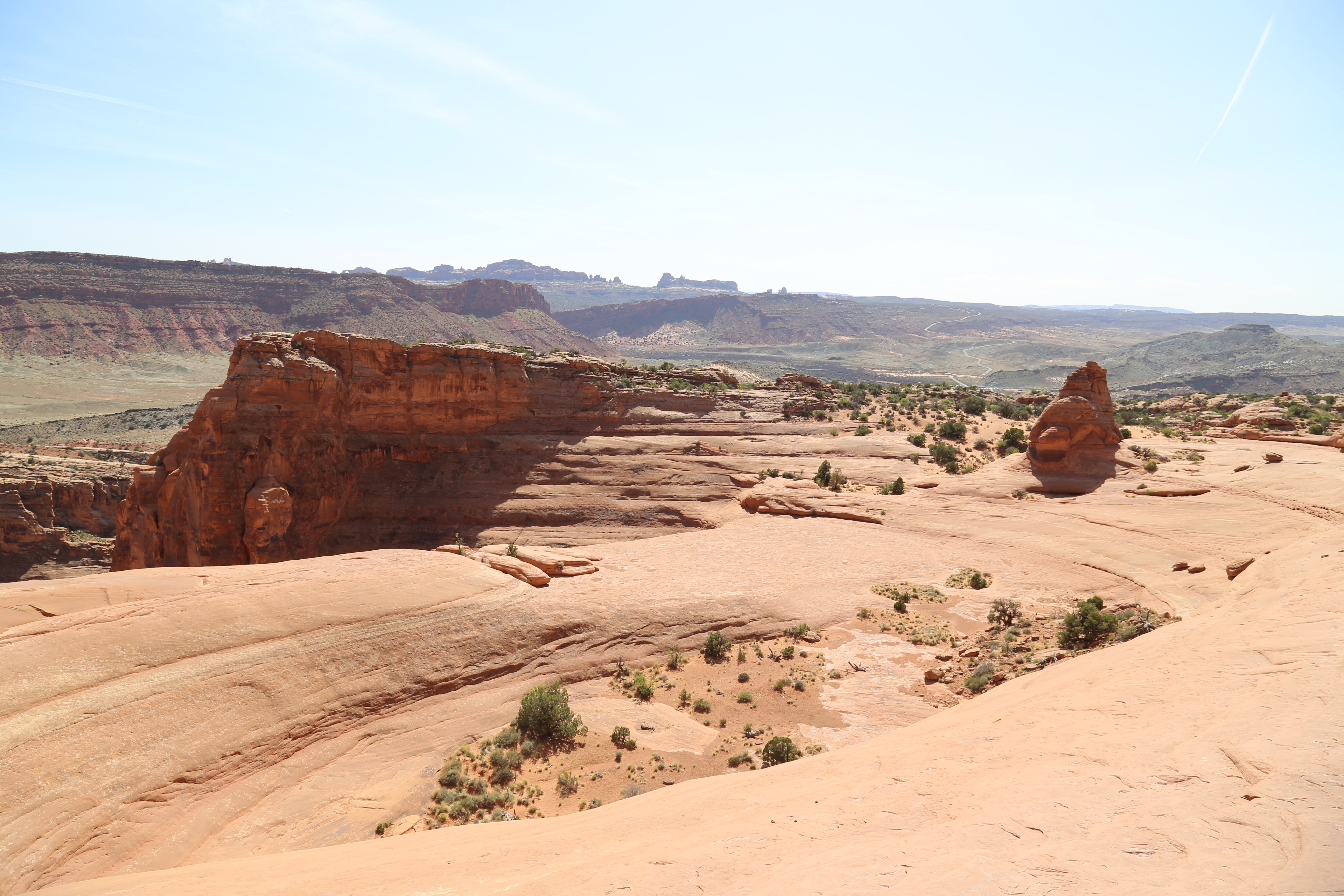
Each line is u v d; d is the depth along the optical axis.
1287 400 83.88
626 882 7.39
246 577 29.00
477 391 70.38
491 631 30.02
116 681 21.33
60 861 16.75
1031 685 18.98
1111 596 37.72
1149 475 53.09
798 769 14.32
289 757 22.27
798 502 58.97
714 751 25.45
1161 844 5.66
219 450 53.81
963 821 7.16
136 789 19.00
